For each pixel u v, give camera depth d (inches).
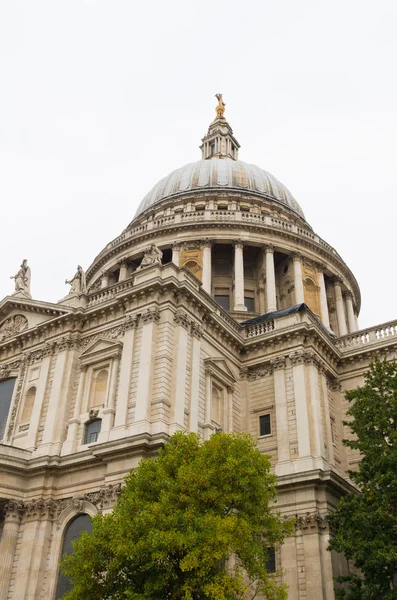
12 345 1720.0
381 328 1716.3
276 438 1520.7
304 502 1342.3
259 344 1668.3
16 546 1337.4
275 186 2918.3
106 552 899.4
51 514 1358.3
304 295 2390.5
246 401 1638.8
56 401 1498.5
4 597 1269.7
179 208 2706.7
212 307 1640.0
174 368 1389.0
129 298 1505.9
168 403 1334.9
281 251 2444.6
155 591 855.7
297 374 1561.3
